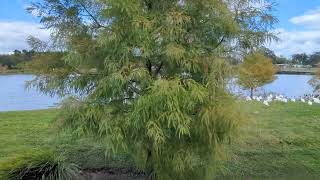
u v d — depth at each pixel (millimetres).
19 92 30875
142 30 7652
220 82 8180
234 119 8094
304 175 10984
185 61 7910
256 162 11383
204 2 7895
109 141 7828
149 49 7738
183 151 8398
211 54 8219
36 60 8930
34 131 13719
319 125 15195
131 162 10805
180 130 7574
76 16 8609
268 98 22078
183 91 7625
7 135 13227
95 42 8180
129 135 8023
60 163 9008
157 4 8148
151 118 7617
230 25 8023
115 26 7812
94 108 8016
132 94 8172
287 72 50062
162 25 7789
